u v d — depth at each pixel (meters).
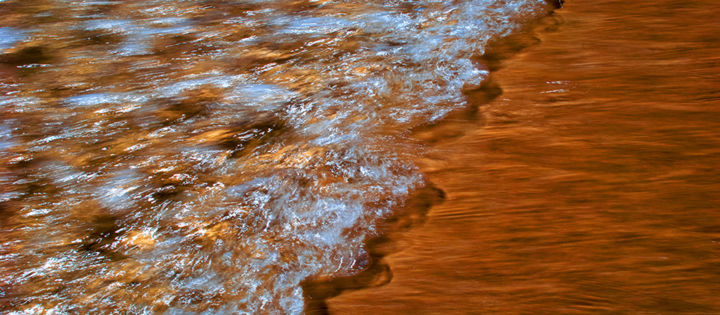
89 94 4.18
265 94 3.97
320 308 2.05
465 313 1.97
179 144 3.35
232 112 3.73
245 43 5.09
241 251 2.38
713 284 1.97
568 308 1.94
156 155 3.24
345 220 2.53
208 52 4.93
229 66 4.58
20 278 2.30
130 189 2.90
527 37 4.59
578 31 4.61
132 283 2.24
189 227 2.56
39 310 2.13
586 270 2.09
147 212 2.70
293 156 3.10
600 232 2.28
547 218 2.39
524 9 5.26
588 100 3.39
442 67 4.15
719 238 2.18
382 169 2.88
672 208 2.37
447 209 2.53
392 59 4.41
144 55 4.96
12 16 6.27
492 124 3.22
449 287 2.09
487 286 2.07
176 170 3.06
